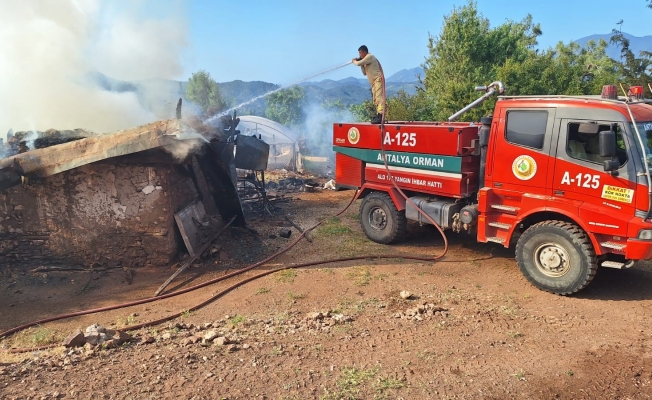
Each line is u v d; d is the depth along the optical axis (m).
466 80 24.20
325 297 7.03
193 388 4.01
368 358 4.71
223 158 10.61
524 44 29.70
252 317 6.28
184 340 5.19
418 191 9.02
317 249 9.62
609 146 6.14
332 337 5.30
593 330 5.58
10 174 7.89
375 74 10.04
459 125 9.61
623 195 6.31
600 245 6.52
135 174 8.45
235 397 3.88
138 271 8.55
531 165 7.16
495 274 7.93
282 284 7.61
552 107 6.90
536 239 7.12
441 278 7.77
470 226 8.30
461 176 8.27
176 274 8.19
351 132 10.12
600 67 33.31
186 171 9.82
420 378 4.30
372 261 8.73
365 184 9.96
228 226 10.45
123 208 8.54
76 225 8.59
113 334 5.34
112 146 7.64
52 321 6.53
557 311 6.28
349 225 11.61
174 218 8.84
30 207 8.50
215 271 8.51
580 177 6.67
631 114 6.25
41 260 8.69
